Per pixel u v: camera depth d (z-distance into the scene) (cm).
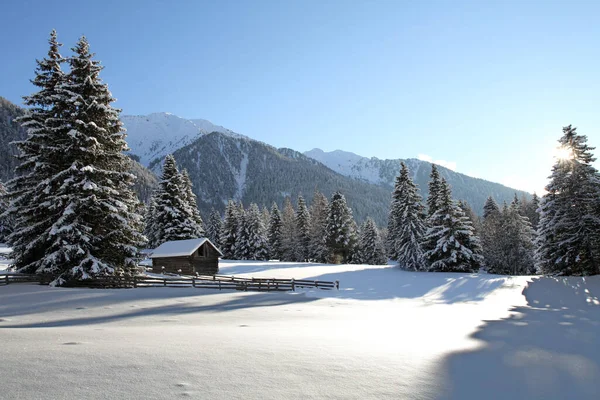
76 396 436
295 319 1519
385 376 585
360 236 7738
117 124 2523
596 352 885
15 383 474
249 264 5356
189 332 1017
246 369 580
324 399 466
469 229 4572
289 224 8088
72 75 2447
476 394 532
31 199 2308
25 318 1371
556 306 2217
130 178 2531
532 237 5553
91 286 2316
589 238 3359
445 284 3388
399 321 1501
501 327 1326
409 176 5325
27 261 2397
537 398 532
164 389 471
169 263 4306
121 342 789
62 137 2356
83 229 2278
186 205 5106
